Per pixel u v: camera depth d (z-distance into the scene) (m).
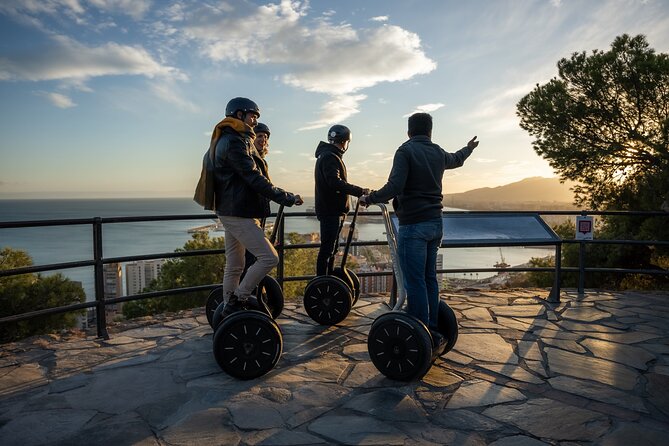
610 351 3.75
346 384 3.07
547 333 4.23
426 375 3.22
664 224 10.59
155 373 3.29
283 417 2.61
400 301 3.13
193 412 2.68
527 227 5.57
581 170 11.58
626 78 10.36
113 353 3.72
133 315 28.67
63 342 4.03
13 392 2.98
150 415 2.65
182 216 4.50
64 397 2.90
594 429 2.48
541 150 11.91
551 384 3.08
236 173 3.17
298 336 4.12
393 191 2.91
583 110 11.01
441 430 2.47
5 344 3.96
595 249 12.61
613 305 5.34
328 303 4.39
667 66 9.79
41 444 2.35
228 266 3.56
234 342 3.11
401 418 2.60
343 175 4.30
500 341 3.99
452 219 5.57
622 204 11.48
